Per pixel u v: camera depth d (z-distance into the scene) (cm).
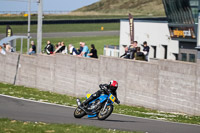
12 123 3675
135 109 7000
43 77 9925
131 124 4331
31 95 7625
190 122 5431
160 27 13688
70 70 9075
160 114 6356
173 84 6788
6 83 11094
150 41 14200
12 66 11044
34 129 3416
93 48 8906
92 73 8488
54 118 4397
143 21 14550
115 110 6312
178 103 6712
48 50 10125
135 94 7544
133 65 7556
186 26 12325
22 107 5519
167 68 6894
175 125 4622
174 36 13012
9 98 6662
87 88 8625
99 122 4259
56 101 6912
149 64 7231
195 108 6412
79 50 9462
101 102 4275
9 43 13250
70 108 5938
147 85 7288
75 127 3650
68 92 9150
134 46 7938
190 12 12038
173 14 12912
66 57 9181
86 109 4331
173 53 13250
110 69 8056
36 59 10138
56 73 9500
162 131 3888
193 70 6438
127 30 15462
